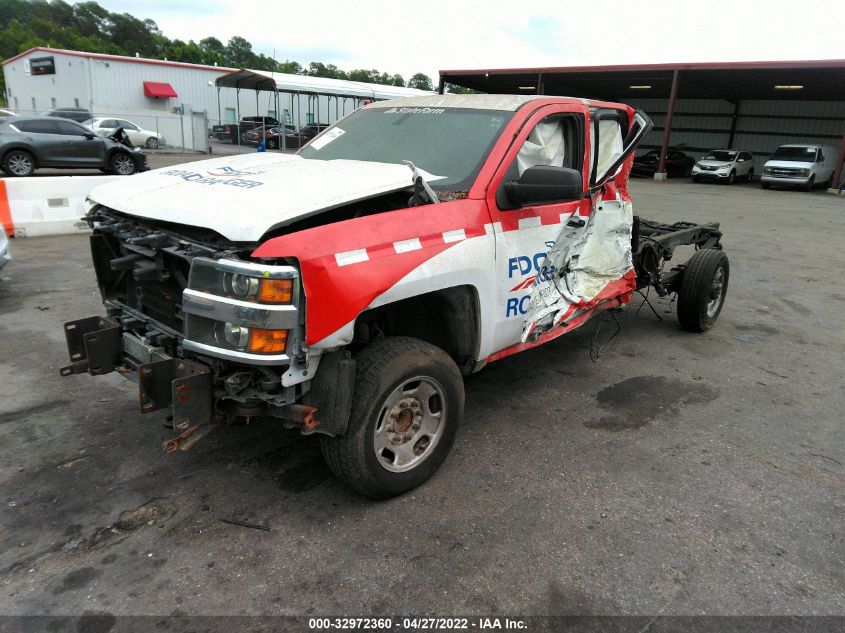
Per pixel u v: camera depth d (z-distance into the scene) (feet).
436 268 10.10
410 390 10.36
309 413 9.10
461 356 11.82
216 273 8.59
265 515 10.13
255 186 10.12
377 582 8.69
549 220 12.80
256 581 8.66
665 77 95.35
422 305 11.59
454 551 9.37
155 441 12.39
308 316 8.52
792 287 27.63
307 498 10.64
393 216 9.84
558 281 13.61
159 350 10.20
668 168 100.83
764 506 10.81
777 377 17.01
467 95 14.26
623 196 15.81
